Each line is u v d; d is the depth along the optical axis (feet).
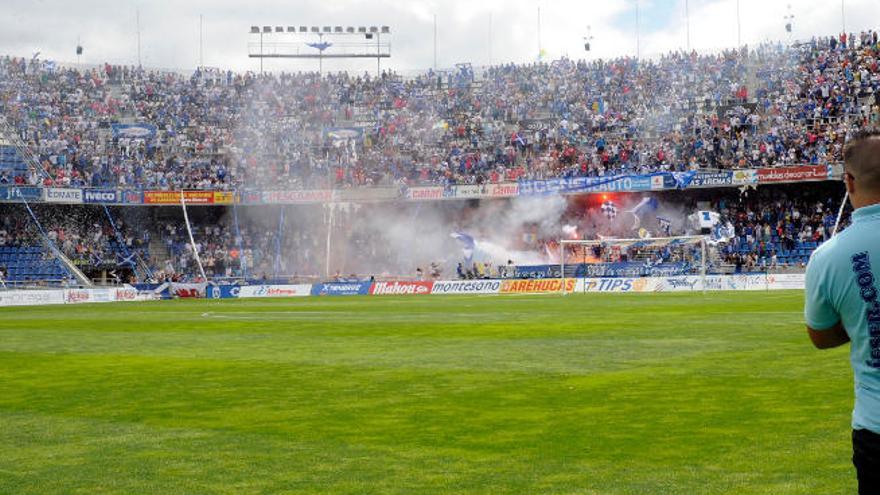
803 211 223.71
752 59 270.67
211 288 231.71
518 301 164.35
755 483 28.40
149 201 240.12
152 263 247.91
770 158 222.89
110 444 37.83
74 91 274.57
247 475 31.42
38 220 241.55
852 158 15.58
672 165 233.35
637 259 226.38
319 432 39.32
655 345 73.97
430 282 222.69
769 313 110.93
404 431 39.06
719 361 61.16
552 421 40.50
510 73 299.79
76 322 128.47
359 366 64.34
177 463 33.65
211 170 259.19
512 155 256.11
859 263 15.23
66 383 59.26
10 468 33.50
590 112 271.08
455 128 275.39
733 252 218.18
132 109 274.16
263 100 289.12
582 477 29.89
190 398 50.80
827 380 50.06
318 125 282.97
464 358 67.87
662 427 38.17
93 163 249.96
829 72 245.45
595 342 78.28
